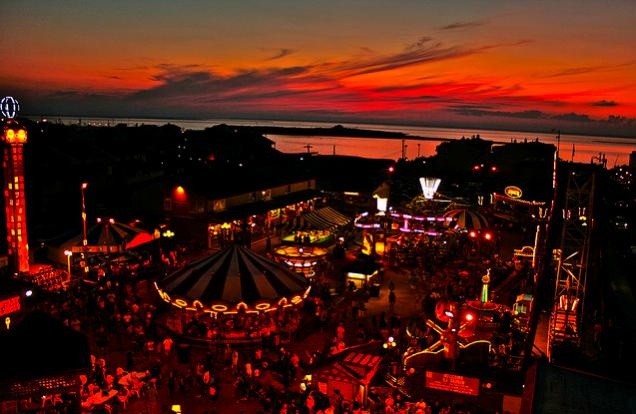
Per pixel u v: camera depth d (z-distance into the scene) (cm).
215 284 2681
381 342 2395
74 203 5500
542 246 3566
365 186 6275
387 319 3002
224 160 8969
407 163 9819
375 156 19388
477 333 2266
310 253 3662
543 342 2428
